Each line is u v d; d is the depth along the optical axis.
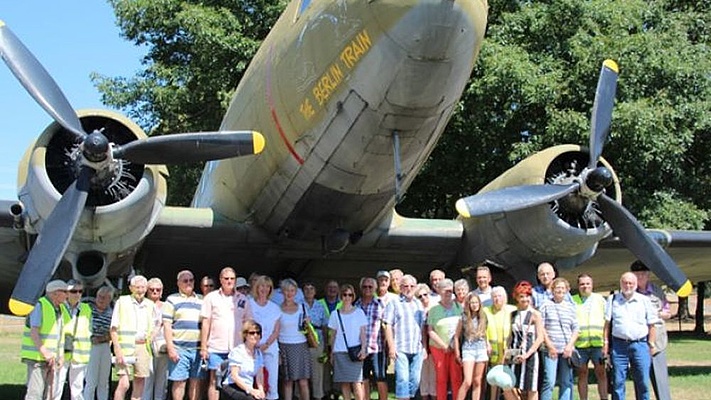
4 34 7.00
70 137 6.96
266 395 6.81
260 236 8.56
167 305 6.93
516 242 8.47
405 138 6.67
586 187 7.76
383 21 5.88
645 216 17.16
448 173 18.73
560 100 16.44
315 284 10.21
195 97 18.91
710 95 16.81
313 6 6.87
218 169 8.90
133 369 6.81
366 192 7.48
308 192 7.57
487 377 6.39
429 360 7.42
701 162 20.52
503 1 18.00
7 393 9.44
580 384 7.50
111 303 7.49
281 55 7.30
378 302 7.29
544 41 16.91
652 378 7.53
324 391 8.23
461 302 7.16
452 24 5.66
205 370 6.91
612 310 7.09
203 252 8.86
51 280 7.28
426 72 5.95
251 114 8.00
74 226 6.33
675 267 7.79
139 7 18.59
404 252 9.18
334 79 6.50
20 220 6.86
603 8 16.67
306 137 7.06
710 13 20.77
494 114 17.38
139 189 6.69
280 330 7.14
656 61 15.87
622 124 15.17
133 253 7.38
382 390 7.23
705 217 17.81
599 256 10.27
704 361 13.67
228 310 6.85
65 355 6.60
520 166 8.38
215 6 18.64
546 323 6.88
